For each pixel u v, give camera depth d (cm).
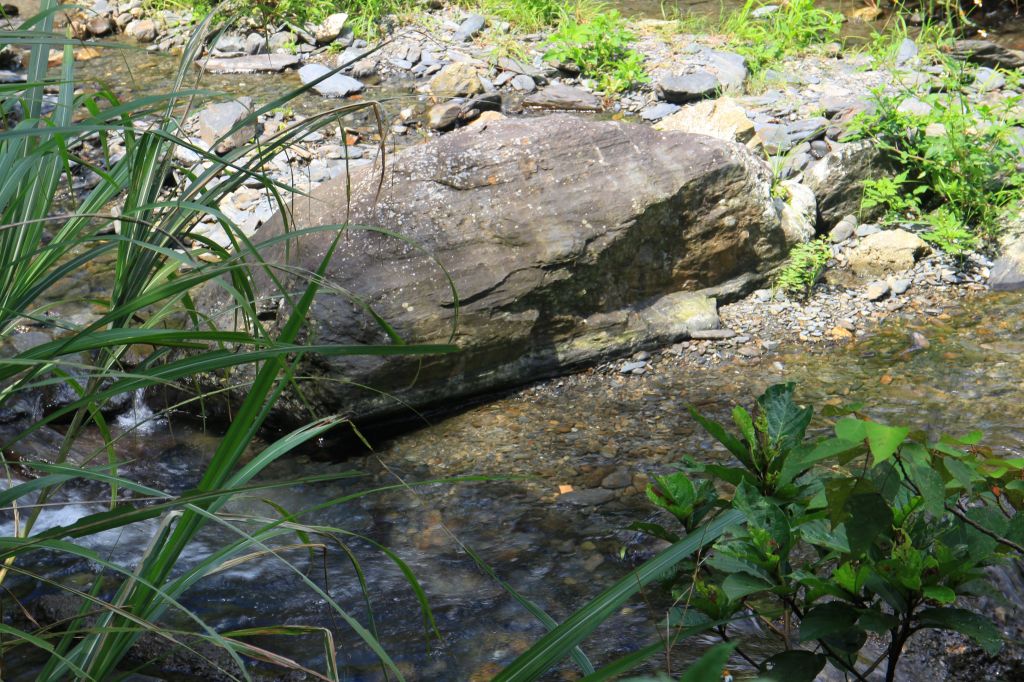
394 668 137
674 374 469
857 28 907
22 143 176
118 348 181
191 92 158
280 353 147
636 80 779
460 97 769
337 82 784
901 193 607
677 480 171
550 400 455
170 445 426
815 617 149
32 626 294
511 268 453
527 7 909
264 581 328
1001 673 246
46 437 417
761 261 536
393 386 431
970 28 896
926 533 156
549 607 312
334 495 386
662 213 492
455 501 379
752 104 720
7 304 165
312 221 465
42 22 188
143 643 283
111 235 152
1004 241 567
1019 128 658
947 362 462
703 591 157
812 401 436
